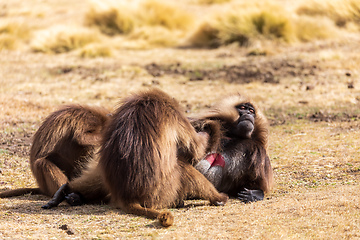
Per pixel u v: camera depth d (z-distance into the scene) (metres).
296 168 14.20
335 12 42.56
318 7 43.28
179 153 10.67
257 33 38.75
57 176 11.83
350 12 41.66
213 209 10.36
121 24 46.81
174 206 10.72
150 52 39.34
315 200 10.04
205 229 8.63
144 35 44.28
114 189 10.09
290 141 17.59
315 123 20.20
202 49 39.53
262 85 27.80
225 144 12.13
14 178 13.94
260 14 39.47
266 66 31.83
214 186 11.64
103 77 30.39
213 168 11.62
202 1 57.75
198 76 30.19
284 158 15.41
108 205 10.96
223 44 39.38
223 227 8.69
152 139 9.84
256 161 11.91
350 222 8.45
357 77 28.41
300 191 11.82
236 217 9.32
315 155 15.47
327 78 28.48
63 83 28.75
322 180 12.76
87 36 42.38
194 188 10.62
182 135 10.41
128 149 9.84
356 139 17.11
